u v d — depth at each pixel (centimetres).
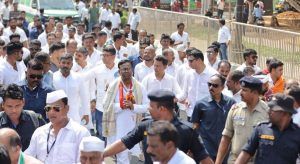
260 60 2012
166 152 526
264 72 1164
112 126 1009
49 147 693
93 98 1184
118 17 3161
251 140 688
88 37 1427
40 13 3050
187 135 653
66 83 1035
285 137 662
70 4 3234
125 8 4066
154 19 2925
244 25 2134
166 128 522
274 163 663
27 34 2436
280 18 3591
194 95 1109
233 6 3781
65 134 692
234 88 927
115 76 1168
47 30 2080
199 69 1096
